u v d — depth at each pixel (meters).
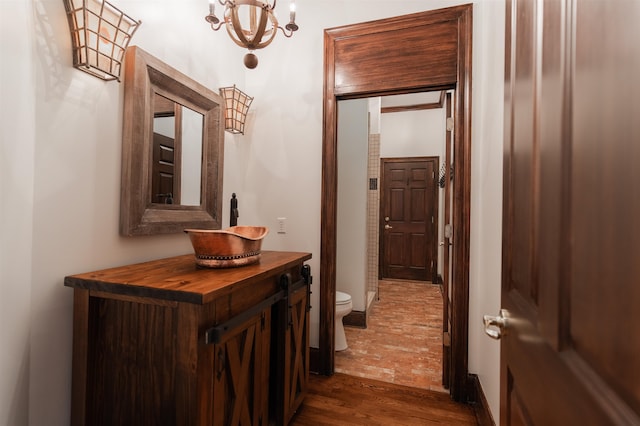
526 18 0.74
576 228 0.50
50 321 1.13
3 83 0.97
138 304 1.08
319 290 2.23
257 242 1.48
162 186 1.59
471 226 1.93
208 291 0.97
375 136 4.04
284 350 1.49
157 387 1.05
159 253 1.63
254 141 2.41
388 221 5.30
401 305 3.86
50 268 1.13
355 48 2.16
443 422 1.70
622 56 0.39
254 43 1.44
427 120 5.16
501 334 0.90
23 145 1.03
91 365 1.12
